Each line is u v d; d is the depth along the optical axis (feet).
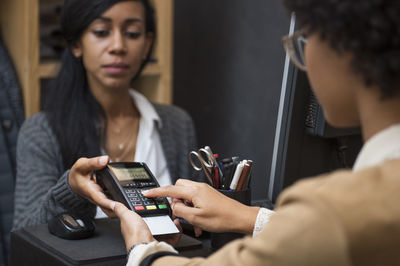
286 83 3.25
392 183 1.55
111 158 5.30
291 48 2.41
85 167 3.29
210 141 8.14
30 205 4.72
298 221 1.53
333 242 1.48
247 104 7.52
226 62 7.76
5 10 6.36
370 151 1.75
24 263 3.14
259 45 7.25
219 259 1.77
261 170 7.31
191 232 3.37
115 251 2.84
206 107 8.14
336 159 3.49
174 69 8.49
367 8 1.60
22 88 6.30
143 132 5.44
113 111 5.35
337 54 1.77
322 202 1.53
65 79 5.19
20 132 5.16
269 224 1.63
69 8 5.03
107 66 5.01
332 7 1.69
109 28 4.99
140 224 2.62
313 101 3.24
